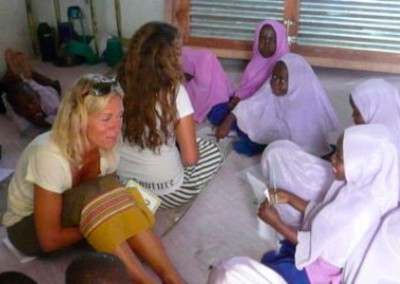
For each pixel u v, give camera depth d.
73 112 1.47
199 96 2.91
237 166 2.46
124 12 4.01
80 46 3.87
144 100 1.77
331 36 3.54
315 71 3.74
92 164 1.61
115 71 1.85
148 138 1.84
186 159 1.98
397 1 3.33
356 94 2.11
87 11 3.99
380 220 1.55
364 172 1.55
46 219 1.57
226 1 3.61
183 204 2.12
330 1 3.43
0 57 3.49
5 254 1.83
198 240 1.93
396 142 1.56
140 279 1.50
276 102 2.54
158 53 1.75
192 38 3.78
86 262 1.13
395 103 2.07
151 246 1.57
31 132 2.77
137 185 1.81
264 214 1.77
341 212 1.56
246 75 2.98
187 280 1.73
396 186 1.55
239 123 2.59
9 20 3.61
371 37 3.48
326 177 1.91
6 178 2.30
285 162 1.98
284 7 3.51
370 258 1.52
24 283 1.11
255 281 1.26
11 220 1.73
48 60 3.94
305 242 1.64
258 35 2.93
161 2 3.89
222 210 2.11
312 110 2.46
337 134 2.61
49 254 1.82
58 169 1.52
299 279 1.62
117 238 1.48
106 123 1.49
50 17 4.00
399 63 3.50
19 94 2.70
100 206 1.50
